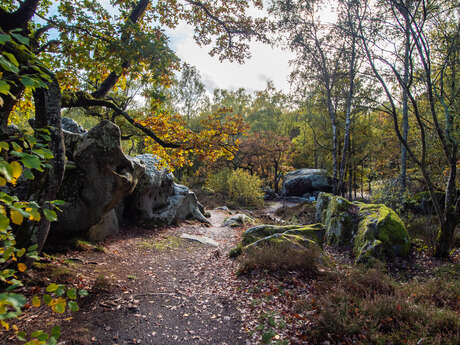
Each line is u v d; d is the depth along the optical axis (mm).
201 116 38031
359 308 3955
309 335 3521
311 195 26422
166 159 8875
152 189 10625
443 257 7363
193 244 9188
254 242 7816
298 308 4270
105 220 7910
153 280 5602
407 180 12297
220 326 4027
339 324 3500
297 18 14078
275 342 3502
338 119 20281
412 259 7344
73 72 5762
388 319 3670
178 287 5445
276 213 19891
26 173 1188
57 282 4371
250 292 5098
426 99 9438
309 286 5207
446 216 7355
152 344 3494
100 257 6234
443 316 3654
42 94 3965
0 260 1320
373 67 8266
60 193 6141
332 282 5301
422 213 11055
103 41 5211
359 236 8188
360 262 7234
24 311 3580
